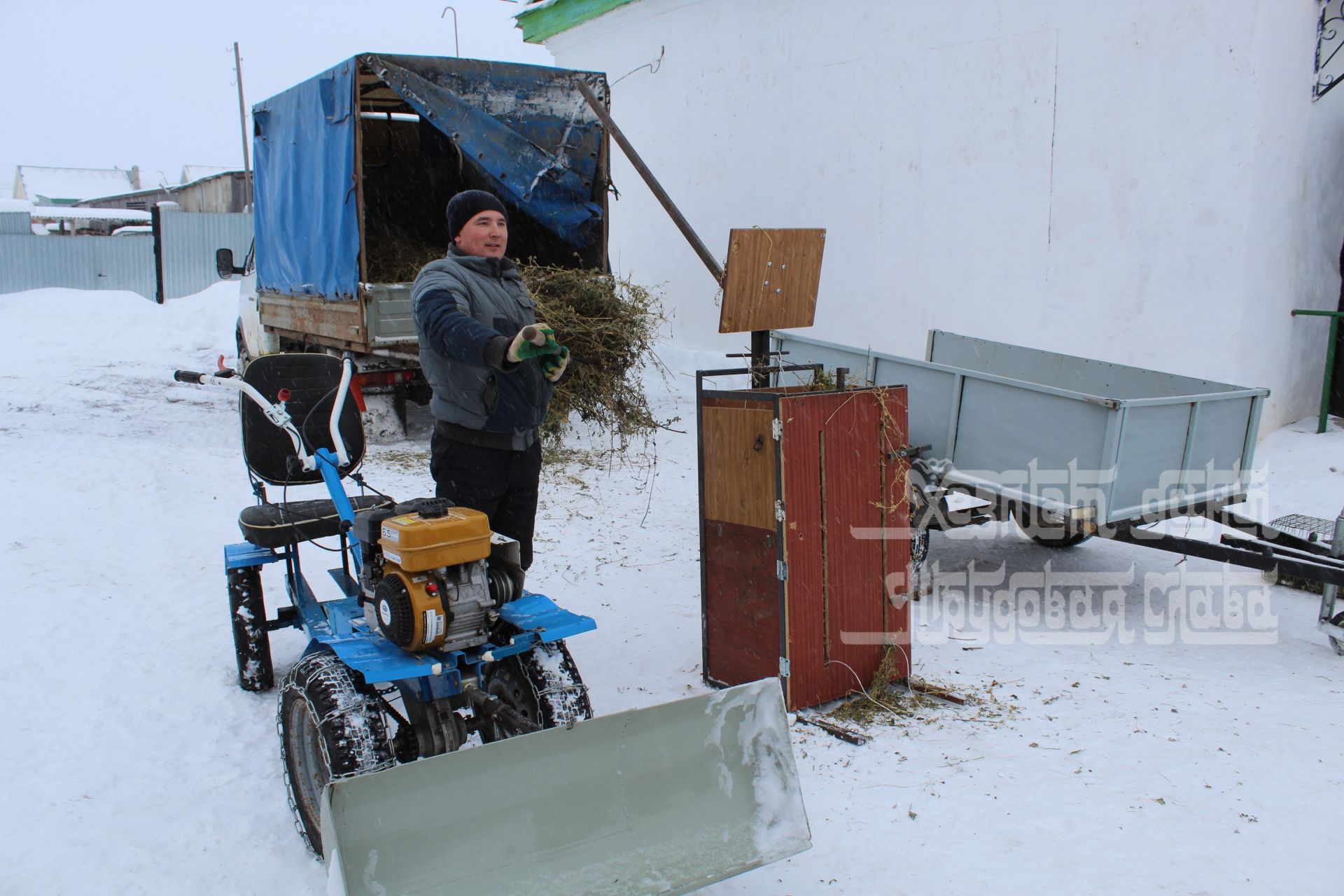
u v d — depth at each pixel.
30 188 60.09
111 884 2.64
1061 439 4.29
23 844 2.80
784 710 2.47
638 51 10.90
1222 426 4.62
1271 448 7.18
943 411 4.87
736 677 3.83
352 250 7.34
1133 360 7.19
